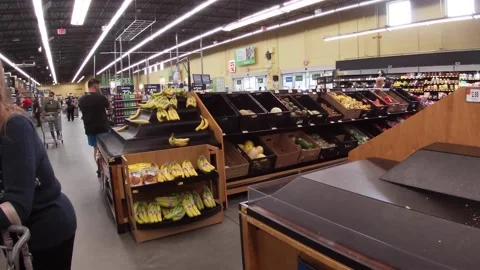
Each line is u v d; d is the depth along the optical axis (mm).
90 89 5883
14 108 1293
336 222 1264
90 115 5824
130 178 3312
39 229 1343
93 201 4688
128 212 3539
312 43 16672
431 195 1233
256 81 20750
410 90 12086
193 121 4078
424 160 1416
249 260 1656
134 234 3381
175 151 3764
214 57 25266
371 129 6070
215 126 4016
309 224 1331
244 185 4352
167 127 3893
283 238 1387
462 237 1005
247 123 4363
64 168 6949
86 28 18625
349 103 5723
